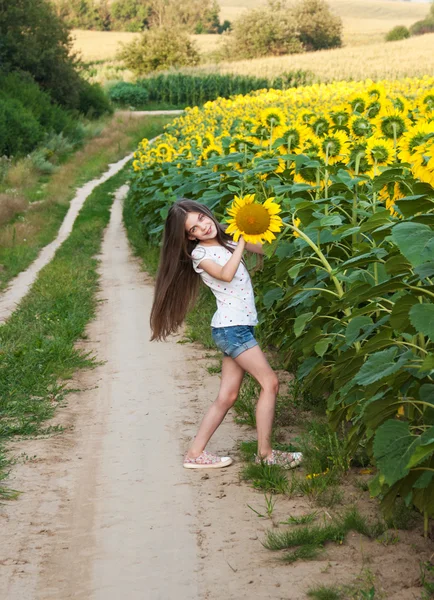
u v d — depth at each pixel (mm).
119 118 40656
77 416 5273
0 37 34500
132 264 12539
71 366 6391
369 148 5746
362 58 58062
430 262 2969
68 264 12312
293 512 3656
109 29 119250
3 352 6566
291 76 50062
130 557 3334
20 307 9086
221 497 3891
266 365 4188
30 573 3232
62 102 37844
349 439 3664
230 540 3428
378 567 3086
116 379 6098
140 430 4926
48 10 36344
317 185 5480
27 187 23766
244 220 3812
